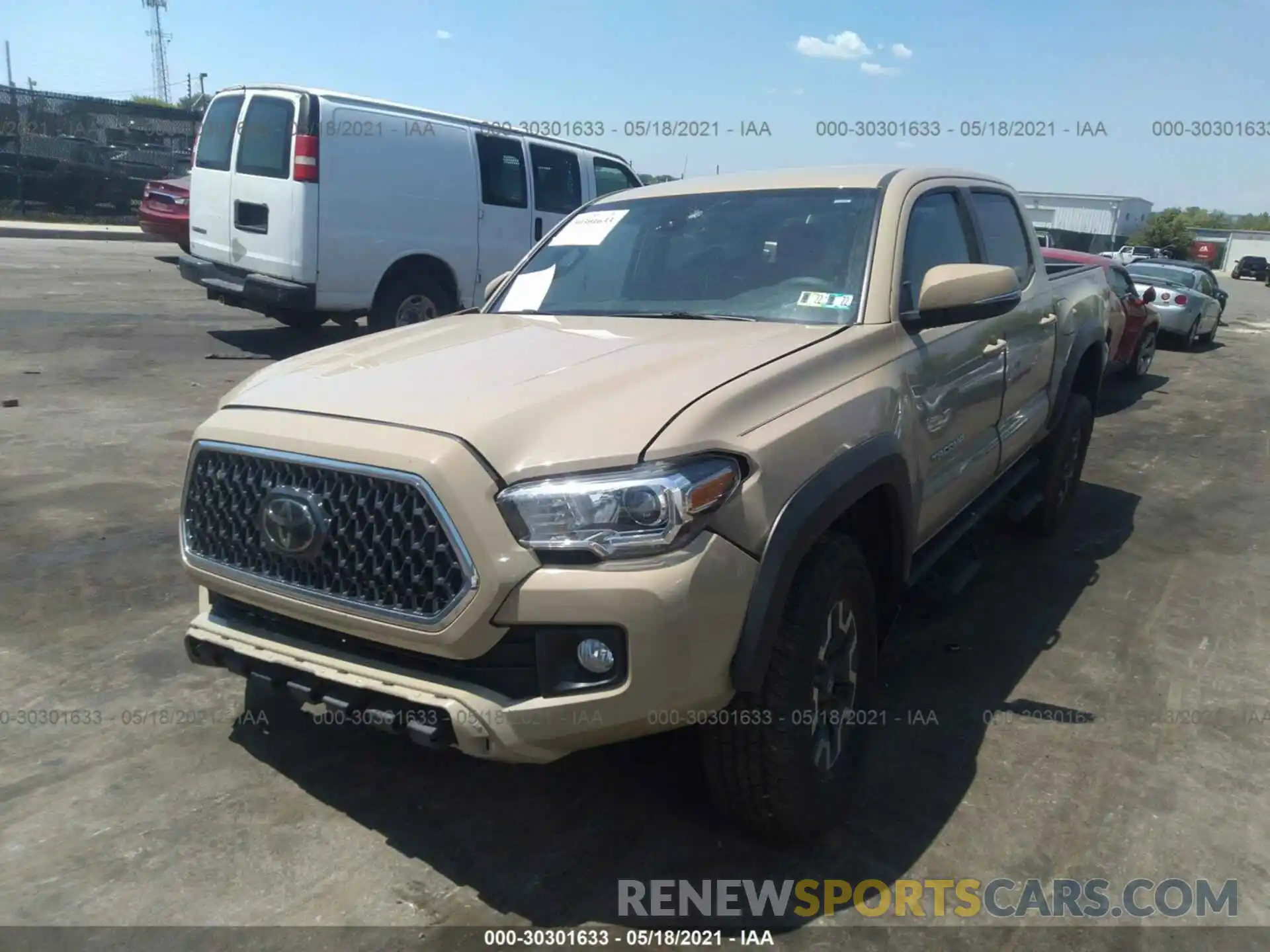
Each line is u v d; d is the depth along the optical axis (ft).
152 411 24.13
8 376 26.66
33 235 63.72
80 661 12.44
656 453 7.70
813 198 12.44
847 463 9.14
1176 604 16.22
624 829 9.77
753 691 8.29
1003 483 15.67
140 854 9.11
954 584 13.70
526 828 9.73
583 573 7.50
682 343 9.98
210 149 30.66
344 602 8.10
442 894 8.78
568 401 8.28
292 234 27.99
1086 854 9.68
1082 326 17.95
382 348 10.55
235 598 8.98
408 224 30.27
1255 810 10.52
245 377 28.32
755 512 8.14
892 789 10.66
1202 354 53.16
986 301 11.03
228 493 8.91
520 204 33.63
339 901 8.63
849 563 9.46
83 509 17.42
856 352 10.19
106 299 40.40
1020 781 10.90
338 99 28.22
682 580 7.58
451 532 7.56
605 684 7.64
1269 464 26.84
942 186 13.53
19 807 9.69
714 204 12.94
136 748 10.74
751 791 8.96
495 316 12.53
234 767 10.51
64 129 74.02
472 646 7.64
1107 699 12.87
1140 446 28.40
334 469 8.10
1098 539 19.38
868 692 10.34
